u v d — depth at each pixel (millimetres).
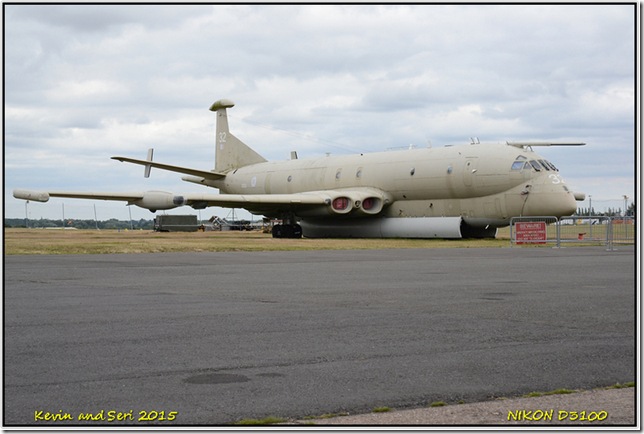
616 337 8828
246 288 14422
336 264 21531
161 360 7488
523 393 6277
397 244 35250
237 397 6109
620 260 23547
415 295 13180
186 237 45781
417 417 5586
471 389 6383
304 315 10617
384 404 5934
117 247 29312
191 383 6547
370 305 11758
